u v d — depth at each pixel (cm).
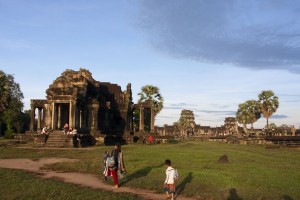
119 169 1570
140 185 1539
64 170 2056
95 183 1630
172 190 1272
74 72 5056
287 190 1454
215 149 3884
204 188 1459
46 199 1239
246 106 9175
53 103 4512
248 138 6531
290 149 5019
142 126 5956
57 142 3941
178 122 14325
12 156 2848
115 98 6172
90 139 4519
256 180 1642
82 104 4844
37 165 2297
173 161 2403
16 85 7744
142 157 2662
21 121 8081
